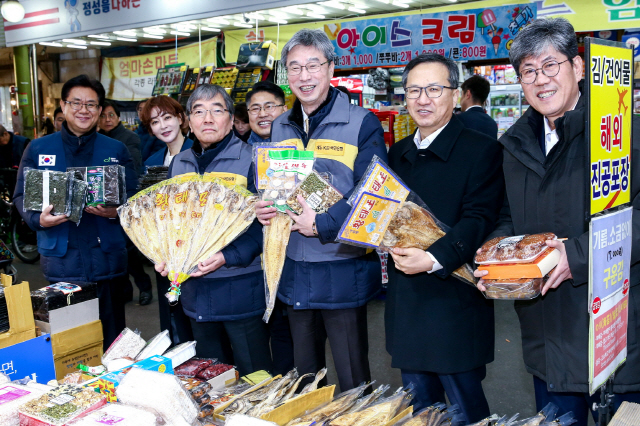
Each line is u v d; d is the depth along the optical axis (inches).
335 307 77.0
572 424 67.1
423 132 72.3
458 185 68.8
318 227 69.3
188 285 85.7
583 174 60.2
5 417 54.9
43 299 79.0
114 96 283.3
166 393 55.7
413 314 71.2
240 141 87.4
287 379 70.1
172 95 219.5
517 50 61.7
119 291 109.1
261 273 87.1
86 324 83.8
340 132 75.7
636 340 61.6
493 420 60.4
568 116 58.8
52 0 202.2
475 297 71.0
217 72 204.4
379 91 204.2
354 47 192.1
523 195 65.4
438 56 68.7
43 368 73.4
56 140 102.6
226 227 76.6
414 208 67.1
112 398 60.4
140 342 76.2
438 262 64.5
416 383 75.4
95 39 253.3
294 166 73.0
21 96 295.9
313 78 74.1
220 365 76.3
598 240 51.9
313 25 197.8
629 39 165.5
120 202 93.9
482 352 71.3
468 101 158.9
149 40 261.9
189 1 166.6
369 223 64.7
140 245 80.0
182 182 80.7
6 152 262.2
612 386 60.1
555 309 63.3
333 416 59.2
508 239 61.6
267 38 211.2
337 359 80.8
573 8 160.4
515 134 65.6
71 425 52.4
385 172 65.4
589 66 48.8
